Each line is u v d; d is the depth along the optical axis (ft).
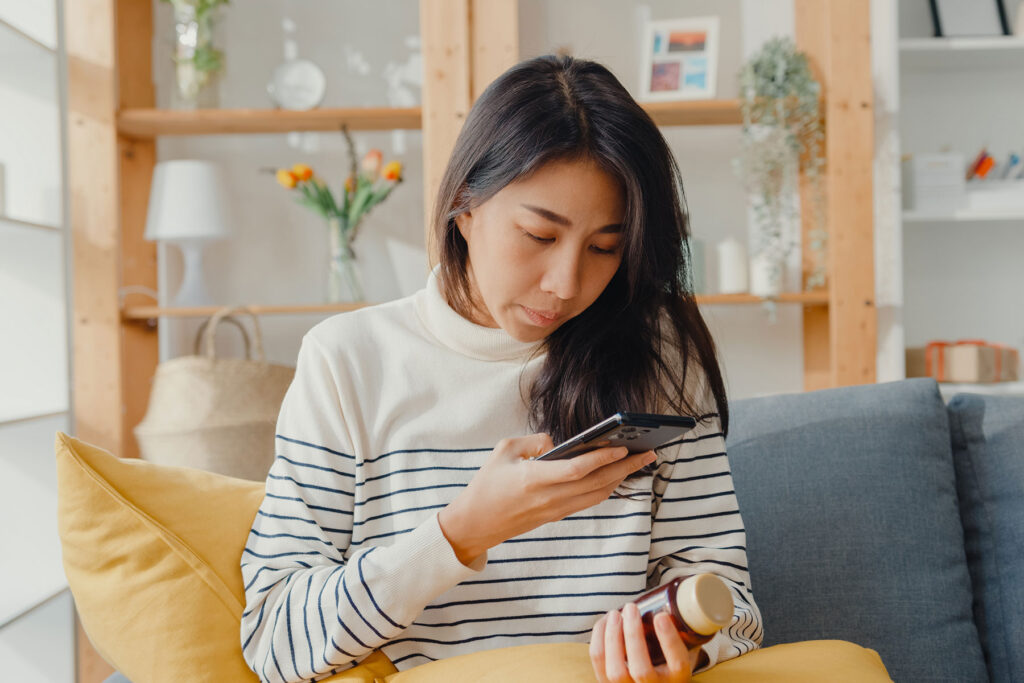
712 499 3.38
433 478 3.24
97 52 8.41
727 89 9.77
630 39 9.78
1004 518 4.13
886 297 8.50
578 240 2.74
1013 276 9.71
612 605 3.17
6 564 7.44
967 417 4.41
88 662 7.81
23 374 7.71
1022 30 8.96
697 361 3.44
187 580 2.92
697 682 2.40
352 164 9.24
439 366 3.34
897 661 3.83
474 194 2.84
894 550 3.99
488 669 2.51
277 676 2.72
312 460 3.17
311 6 9.87
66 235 8.43
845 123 8.44
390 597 2.61
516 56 8.58
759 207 8.74
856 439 4.23
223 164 9.84
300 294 9.89
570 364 3.23
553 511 2.56
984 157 9.21
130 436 8.79
